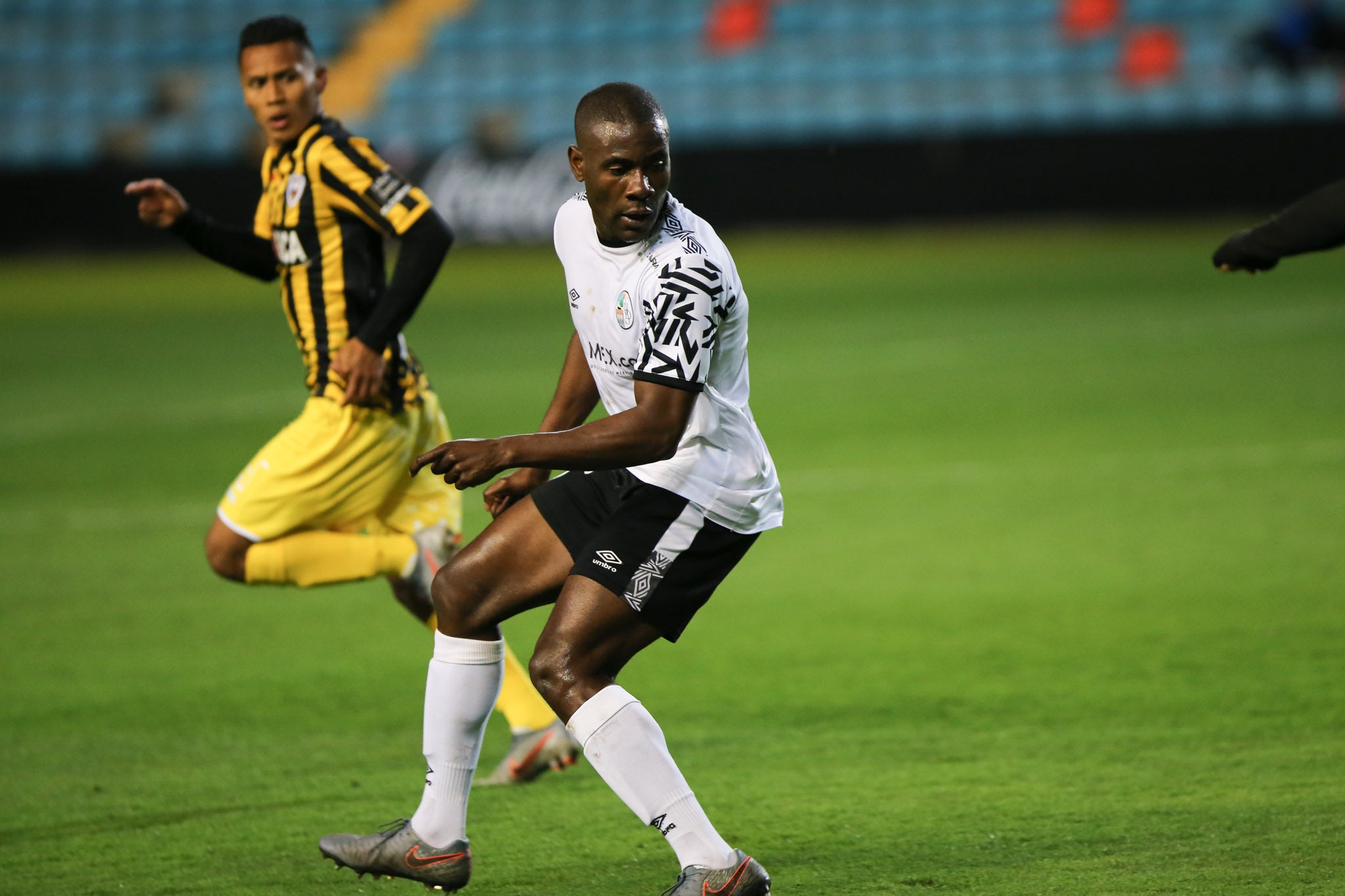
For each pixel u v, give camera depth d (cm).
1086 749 1421
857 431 3241
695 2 8856
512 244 7312
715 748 1473
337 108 8512
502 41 8756
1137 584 2020
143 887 1168
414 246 1433
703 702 1625
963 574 2125
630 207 999
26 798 1377
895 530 2397
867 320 5034
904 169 7444
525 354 4497
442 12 8862
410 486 1546
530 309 5603
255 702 1672
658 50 8669
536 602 1126
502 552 1119
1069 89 8225
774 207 7519
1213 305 5053
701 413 1062
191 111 8312
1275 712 1505
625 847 1238
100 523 2595
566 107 8381
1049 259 6462
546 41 8738
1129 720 1501
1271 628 1798
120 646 1906
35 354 4762
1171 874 1121
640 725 1035
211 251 1597
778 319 5131
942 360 4162
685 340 995
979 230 7431
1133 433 3077
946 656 1758
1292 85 7888
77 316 5766
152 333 5241
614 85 1005
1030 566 2142
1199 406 3328
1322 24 7831
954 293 5578
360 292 1491
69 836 1279
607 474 1127
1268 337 4328
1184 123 7238
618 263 1053
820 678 1695
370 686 1733
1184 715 1507
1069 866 1145
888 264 6531
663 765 1034
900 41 8581
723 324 1047
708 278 1009
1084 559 2166
